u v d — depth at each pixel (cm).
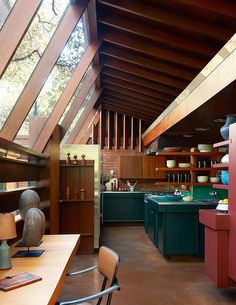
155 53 456
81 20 398
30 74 350
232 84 306
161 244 576
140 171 967
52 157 521
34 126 479
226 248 383
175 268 509
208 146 647
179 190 776
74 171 612
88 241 604
